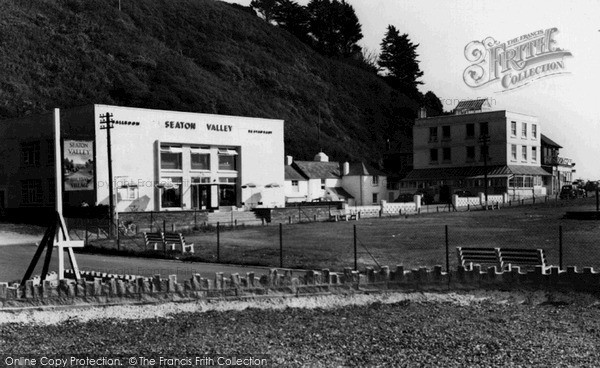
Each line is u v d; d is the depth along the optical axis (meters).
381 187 82.00
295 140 107.44
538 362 13.23
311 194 75.56
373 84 154.12
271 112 118.44
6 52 97.94
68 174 33.66
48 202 55.03
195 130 58.09
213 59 131.75
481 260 20.61
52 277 21.83
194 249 31.14
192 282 18.62
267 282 19.16
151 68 112.19
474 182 76.25
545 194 81.19
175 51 129.75
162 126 55.66
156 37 132.62
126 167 53.25
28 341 14.94
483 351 14.05
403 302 18.98
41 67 98.69
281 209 52.25
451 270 20.58
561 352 13.91
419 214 53.34
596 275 18.53
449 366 13.05
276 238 35.97
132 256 30.69
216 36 145.00
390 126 137.25
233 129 61.22
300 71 145.12
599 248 26.50
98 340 15.05
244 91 124.19
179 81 110.62
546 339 14.97
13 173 58.34
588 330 15.70
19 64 96.50
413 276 20.00
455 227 38.94
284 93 130.25
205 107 104.75
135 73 108.56
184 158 57.69
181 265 26.27
